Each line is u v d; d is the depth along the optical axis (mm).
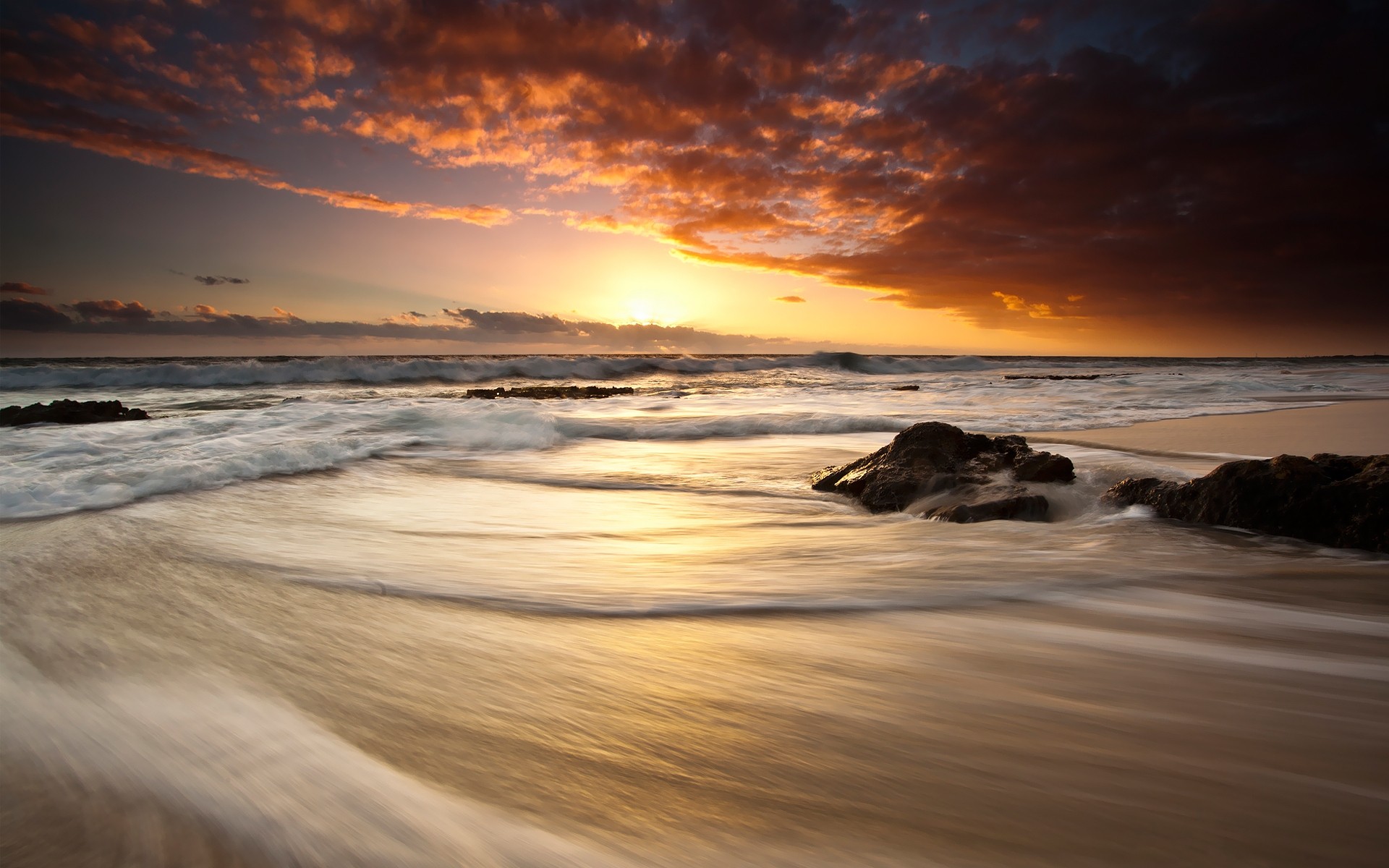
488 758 1975
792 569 4336
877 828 1666
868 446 10875
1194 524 5457
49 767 1884
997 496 6066
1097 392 21000
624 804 1756
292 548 4723
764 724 2236
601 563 4473
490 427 11852
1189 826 1682
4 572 4008
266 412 13328
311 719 2207
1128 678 2627
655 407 17219
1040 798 1807
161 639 2963
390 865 1479
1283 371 40969
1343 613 3428
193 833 1593
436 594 3734
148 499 6355
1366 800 1802
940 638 3086
